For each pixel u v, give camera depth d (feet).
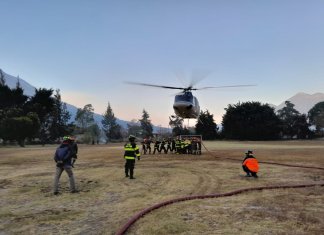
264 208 30.60
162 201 33.76
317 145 179.63
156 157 90.48
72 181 39.32
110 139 424.87
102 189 41.14
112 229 24.97
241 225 25.38
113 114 496.23
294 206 31.42
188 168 62.69
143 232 24.09
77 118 385.70
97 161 81.05
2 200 35.42
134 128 501.15
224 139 327.88
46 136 341.41
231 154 102.37
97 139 338.13
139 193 38.17
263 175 52.47
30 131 215.31
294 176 51.29
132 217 27.22
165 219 27.17
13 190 41.09
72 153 39.42
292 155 95.96
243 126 314.76
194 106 94.63
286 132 337.52
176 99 93.97
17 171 61.36
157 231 24.16
